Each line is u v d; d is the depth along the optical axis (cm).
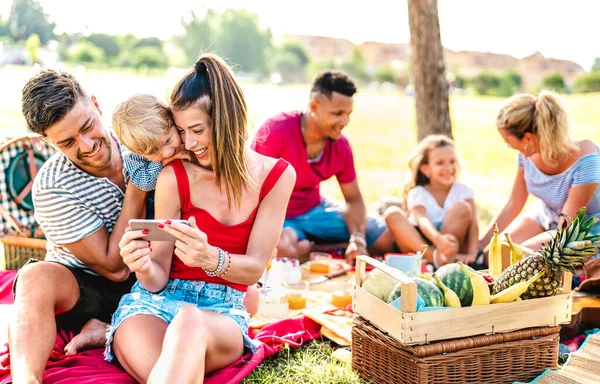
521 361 276
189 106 263
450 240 450
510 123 423
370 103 3130
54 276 287
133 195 300
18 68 3170
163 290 286
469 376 265
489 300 267
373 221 507
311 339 335
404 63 5875
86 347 301
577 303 362
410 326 252
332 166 490
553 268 270
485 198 888
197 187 283
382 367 280
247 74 6138
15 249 410
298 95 2758
